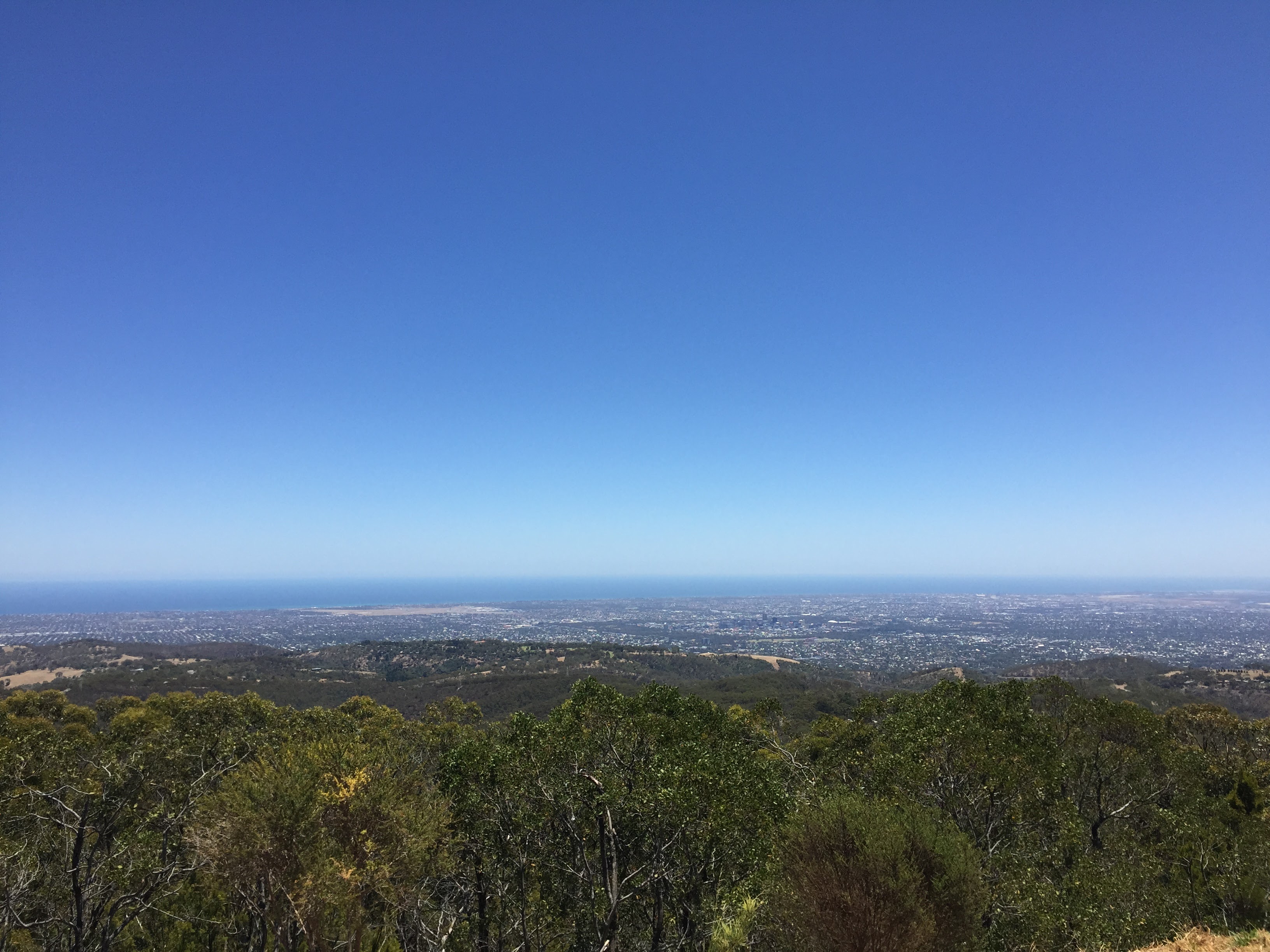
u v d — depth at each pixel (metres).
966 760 13.37
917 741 13.80
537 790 12.38
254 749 14.17
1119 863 13.72
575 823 12.34
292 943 9.91
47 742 13.80
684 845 11.61
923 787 13.08
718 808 11.17
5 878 11.25
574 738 12.93
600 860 12.23
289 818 9.23
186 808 12.50
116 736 16.33
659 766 12.00
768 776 12.16
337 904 9.35
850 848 8.00
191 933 14.47
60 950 12.27
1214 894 13.13
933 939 7.44
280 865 9.24
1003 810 13.36
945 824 8.50
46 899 12.10
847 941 7.57
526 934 12.11
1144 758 16.77
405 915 11.65
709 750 12.44
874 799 10.31
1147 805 16.41
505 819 12.34
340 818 9.67
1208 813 16.67
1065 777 15.63
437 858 10.84
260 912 9.98
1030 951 10.55
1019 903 10.77
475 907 12.88
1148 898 12.25
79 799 12.59
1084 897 11.52
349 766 10.10
